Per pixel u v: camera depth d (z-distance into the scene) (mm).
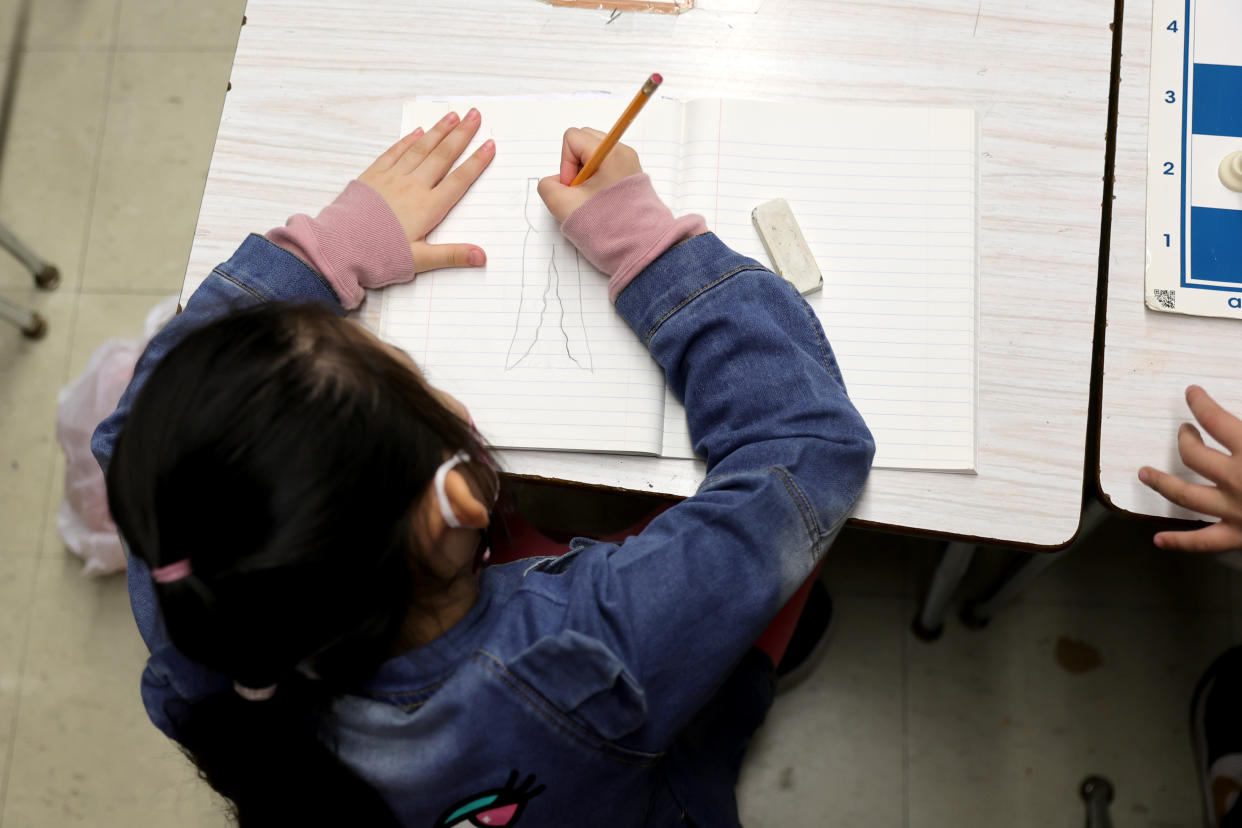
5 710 1344
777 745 1282
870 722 1285
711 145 766
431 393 550
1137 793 1242
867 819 1256
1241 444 665
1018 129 774
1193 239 754
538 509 1337
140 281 1480
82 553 1368
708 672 620
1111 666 1285
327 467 454
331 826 598
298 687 539
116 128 1532
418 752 576
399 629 541
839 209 758
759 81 795
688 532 634
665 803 732
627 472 731
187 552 454
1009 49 791
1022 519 710
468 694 573
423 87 810
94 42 1561
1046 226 756
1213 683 1222
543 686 572
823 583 1323
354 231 734
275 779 581
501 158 783
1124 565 1312
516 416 734
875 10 804
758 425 668
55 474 1418
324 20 824
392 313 759
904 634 1310
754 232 761
